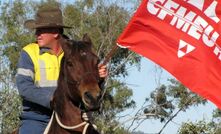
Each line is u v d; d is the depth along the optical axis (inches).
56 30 293.3
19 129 297.9
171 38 327.0
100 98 257.8
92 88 255.3
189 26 327.6
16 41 1598.2
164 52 326.0
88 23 1596.9
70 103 274.5
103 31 1572.3
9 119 1440.7
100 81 269.7
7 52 1572.3
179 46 326.0
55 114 280.7
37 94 283.4
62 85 275.3
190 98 1608.0
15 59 1539.1
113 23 1560.0
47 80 290.0
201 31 327.0
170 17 327.9
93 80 257.0
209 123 1434.5
